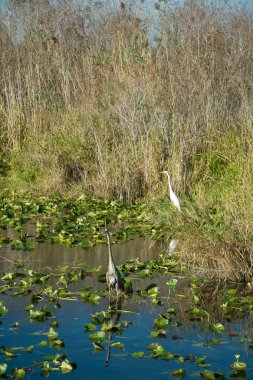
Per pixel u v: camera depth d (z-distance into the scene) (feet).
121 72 61.98
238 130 56.54
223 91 63.10
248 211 35.73
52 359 22.74
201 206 42.96
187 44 66.90
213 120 58.03
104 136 58.13
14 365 22.41
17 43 75.92
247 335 25.34
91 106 60.29
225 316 27.61
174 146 52.70
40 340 24.63
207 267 33.65
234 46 69.77
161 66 63.00
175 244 39.88
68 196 54.60
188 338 25.02
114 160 54.90
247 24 71.36
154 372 21.80
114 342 24.52
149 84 58.49
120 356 23.21
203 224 39.06
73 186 55.67
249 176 43.16
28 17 75.31
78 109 62.08
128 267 34.50
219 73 65.62
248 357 23.17
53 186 56.24
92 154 57.52
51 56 73.31
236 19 71.31
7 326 26.11
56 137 60.03
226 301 28.89
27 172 59.31
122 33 67.05
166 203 47.44
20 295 30.19
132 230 43.27
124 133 56.39
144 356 23.24
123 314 27.73
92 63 68.69
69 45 74.18
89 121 58.70
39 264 35.45
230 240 33.88
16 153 62.80
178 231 41.86
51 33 74.79
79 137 58.44
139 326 26.27
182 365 22.43
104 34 73.31
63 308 28.43
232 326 26.40
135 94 57.47
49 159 58.49
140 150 55.01
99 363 22.59
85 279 32.86
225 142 54.65
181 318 27.27
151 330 25.84
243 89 61.82
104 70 64.13
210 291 31.01
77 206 50.47
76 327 26.04
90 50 71.97
